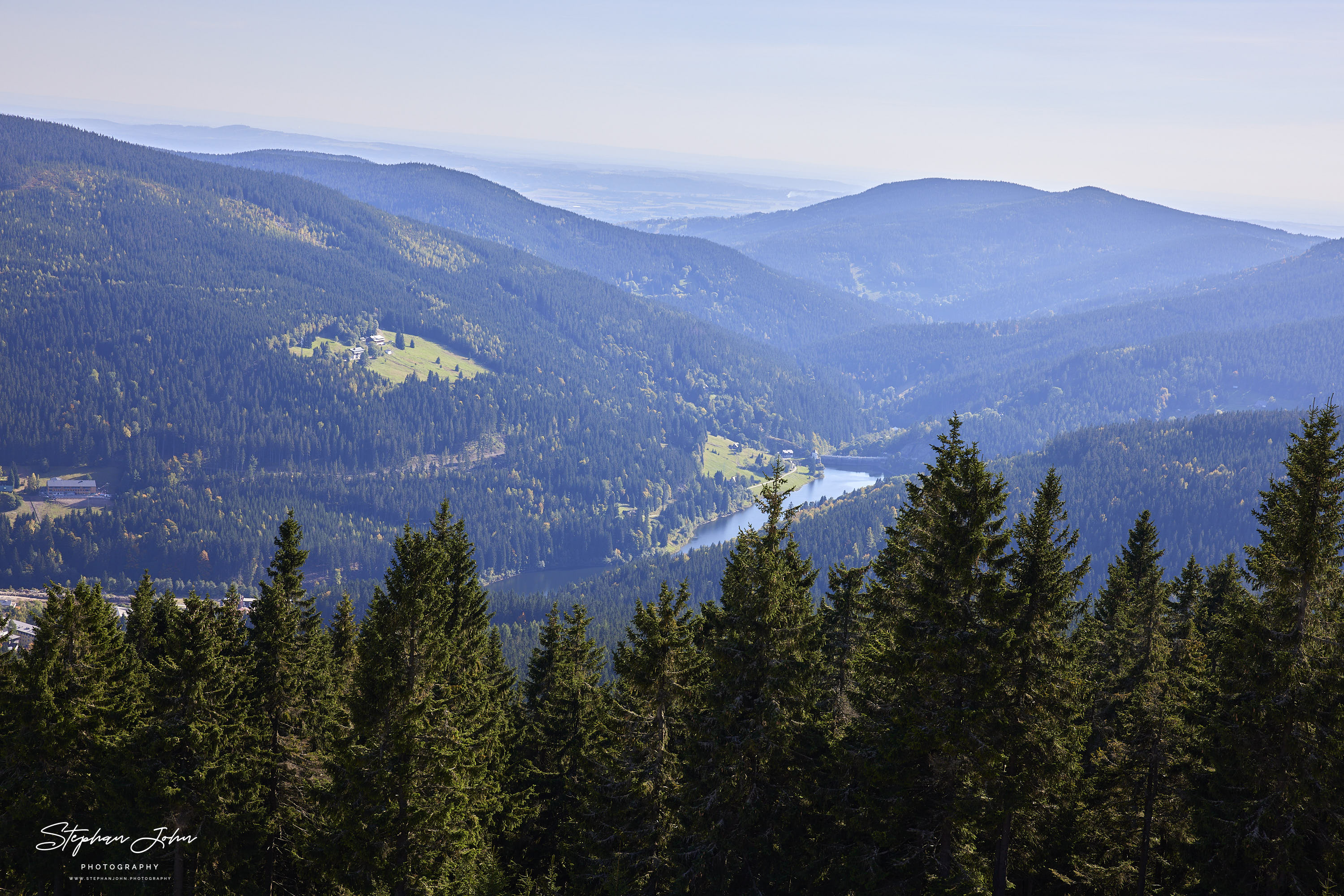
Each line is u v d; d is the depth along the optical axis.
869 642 44.69
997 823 35.12
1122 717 40.75
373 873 38.97
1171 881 41.31
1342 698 34.34
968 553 35.47
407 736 38.25
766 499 44.06
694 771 39.84
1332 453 34.50
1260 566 36.00
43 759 43.78
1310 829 34.41
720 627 42.19
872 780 37.69
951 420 38.84
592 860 44.84
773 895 40.84
